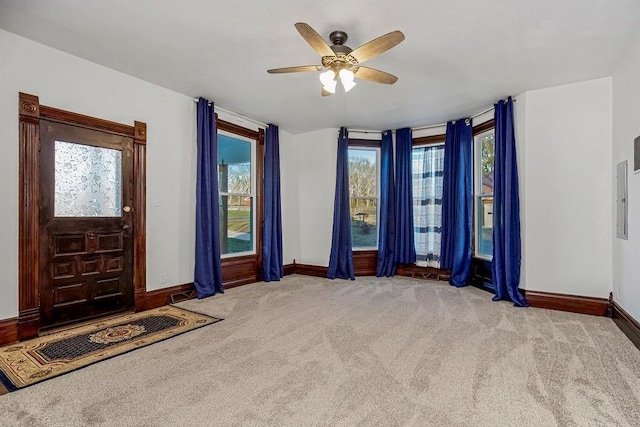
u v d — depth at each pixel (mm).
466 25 2600
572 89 3729
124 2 2361
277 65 3367
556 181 3809
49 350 2629
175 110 4086
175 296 4051
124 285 3582
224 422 1736
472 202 4969
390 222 5730
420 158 5672
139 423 1730
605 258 3561
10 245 2781
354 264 5805
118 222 3533
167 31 2744
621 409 1849
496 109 4281
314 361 2447
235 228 5152
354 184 5934
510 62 3234
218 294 4469
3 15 2520
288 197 5984
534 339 2875
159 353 2586
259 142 5418
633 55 2895
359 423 1725
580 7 2363
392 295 4438
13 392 2023
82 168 3264
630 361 2443
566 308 3721
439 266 5355
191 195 4273
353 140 5816
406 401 1930
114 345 2736
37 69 2934
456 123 5105
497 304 3996
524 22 2553
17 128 2816
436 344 2766
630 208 3006
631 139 2984
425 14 2455
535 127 3930
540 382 2143
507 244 4039
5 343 2736
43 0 2336
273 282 5297
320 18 2521
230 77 3658
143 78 3691
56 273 3080
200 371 2293
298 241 6043
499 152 4219
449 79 3645
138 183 3693
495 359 2480
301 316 3523
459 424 1723
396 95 4148
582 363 2412
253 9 2426
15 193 2807
